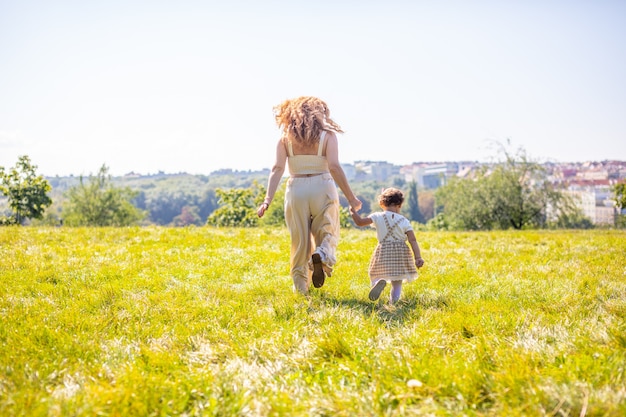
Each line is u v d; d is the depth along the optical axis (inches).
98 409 125.6
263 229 655.8
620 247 491.2
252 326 208.2
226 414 129.5
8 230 578.6
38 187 2278.5
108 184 3198.8
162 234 555.8
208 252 424.5
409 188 5762.8
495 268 360.2
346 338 178.7
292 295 258.8
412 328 197.2
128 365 158.6
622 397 124.6
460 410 127.2
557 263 387.5
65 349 177.0
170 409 131.0
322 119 269.0
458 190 2282.2
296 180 268.5
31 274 321.1
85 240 500.7
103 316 223.6
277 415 127.1
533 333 186.5
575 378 136.8
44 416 123.0
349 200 273.7
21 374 153.4
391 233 271.1
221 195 2556.6
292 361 163.2
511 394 131.3
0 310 237.3
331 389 141.5
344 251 448.5
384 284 259.6
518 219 2170.3
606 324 194.9
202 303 246.8
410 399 133.0
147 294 272.4
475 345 171.5
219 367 159.9
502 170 2188.7
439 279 320.8
